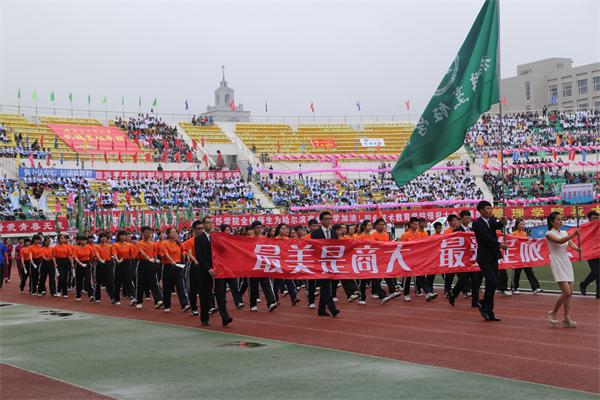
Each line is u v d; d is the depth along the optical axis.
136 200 49.41
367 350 10.69
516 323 13.35
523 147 63.44
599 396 7.66
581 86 80.38
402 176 16.45
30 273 23.80
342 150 67.06
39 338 12.71
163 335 12.83
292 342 11.61
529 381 8.41
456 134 16.27
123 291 21.20
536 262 18.75
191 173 55.44
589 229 17.67
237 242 15.23
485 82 15.97
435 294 17.48
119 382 8.83
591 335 11.75
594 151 62.25
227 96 96.50
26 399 8.06
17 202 43.25
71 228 35.72
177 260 17.20
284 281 20.80
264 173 60.00
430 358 9.95
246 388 8.34
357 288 18.61
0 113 57.59
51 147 54.91
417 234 18.39
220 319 15.26
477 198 55.62
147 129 62.91
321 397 7.85
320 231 16.17
